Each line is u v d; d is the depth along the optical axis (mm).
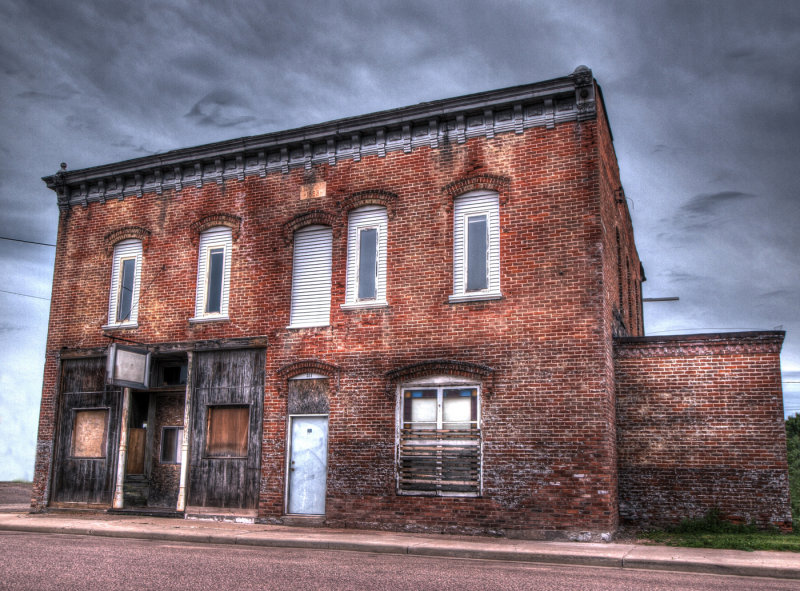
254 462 16156
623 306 18078
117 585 7770
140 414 18141
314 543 12398
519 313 14250
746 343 13891
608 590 8070
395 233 15688
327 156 16750
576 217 14148
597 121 14344
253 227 17219
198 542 13148
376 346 15367
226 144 17562
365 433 15086
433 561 10625
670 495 13844
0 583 7812
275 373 16250
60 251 19516
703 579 9234
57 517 16688
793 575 9602
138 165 18625
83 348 18578
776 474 13305
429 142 15750
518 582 8523
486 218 15070
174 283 17828
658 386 14281
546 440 13555
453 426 14453
